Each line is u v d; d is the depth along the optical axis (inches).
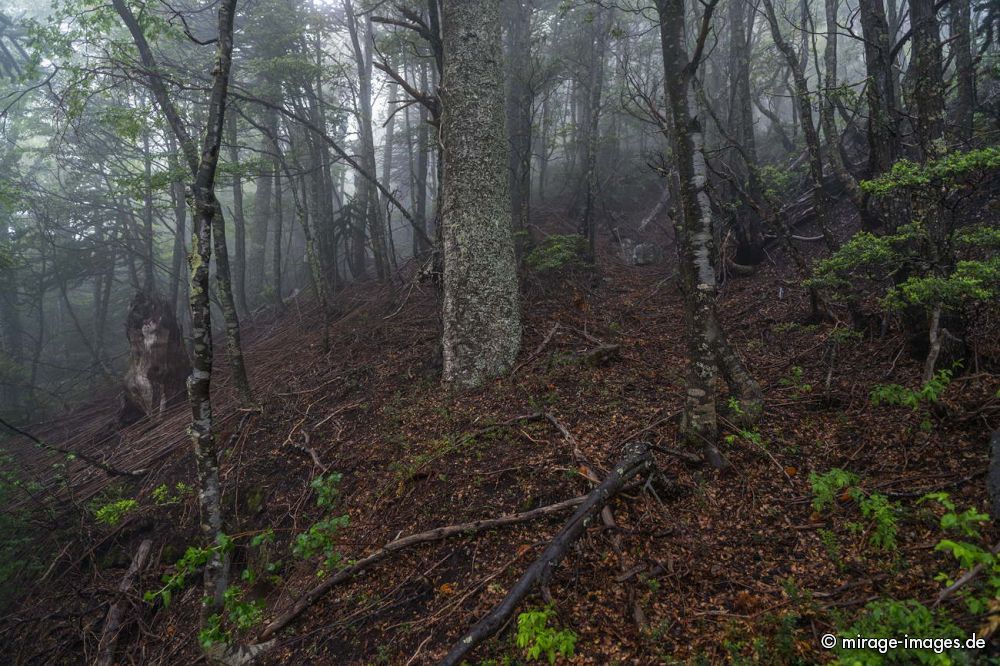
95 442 414.3
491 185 288.4
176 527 265.9
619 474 163.8
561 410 235.5
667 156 360.5
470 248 285.1
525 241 448.8
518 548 168.2
